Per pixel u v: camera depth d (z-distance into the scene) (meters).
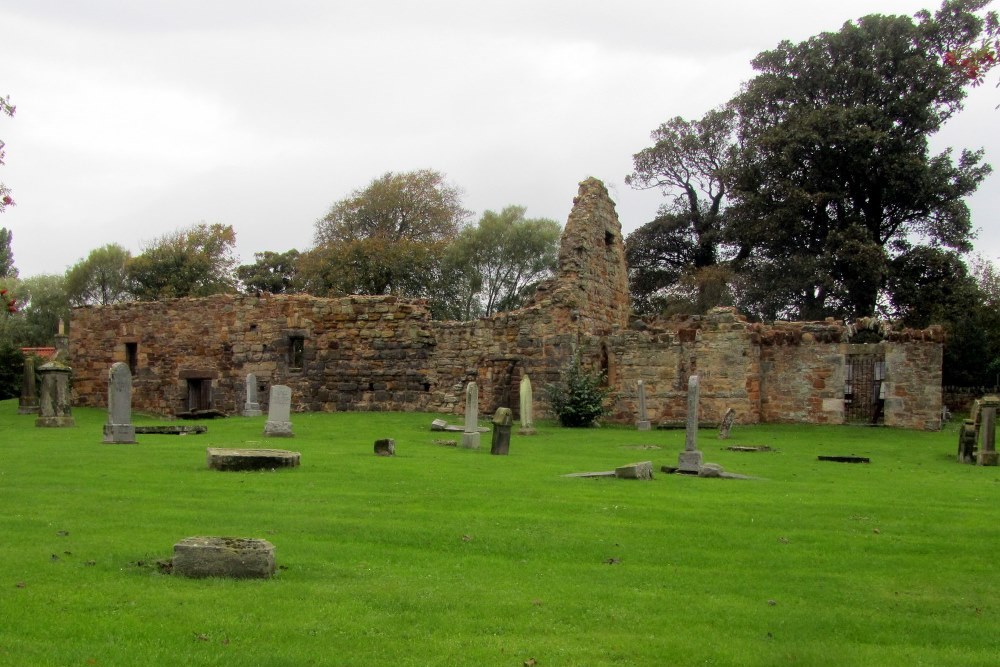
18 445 21.97
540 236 69.00
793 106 53.81
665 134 67.00
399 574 10.16
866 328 32.56
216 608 8.62
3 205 17.75
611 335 34.25
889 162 49.62
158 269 73.00
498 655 7.78
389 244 67.88
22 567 9.86
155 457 19.27
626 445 24.73
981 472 20.45
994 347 49.41
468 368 35.31
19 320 67.88
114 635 7.85
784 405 32.50
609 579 10.30
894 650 8.25
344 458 19.50
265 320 38.78
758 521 13.36
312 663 7.43
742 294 55.53
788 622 8.94
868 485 17.58
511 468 18.56
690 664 7.76
